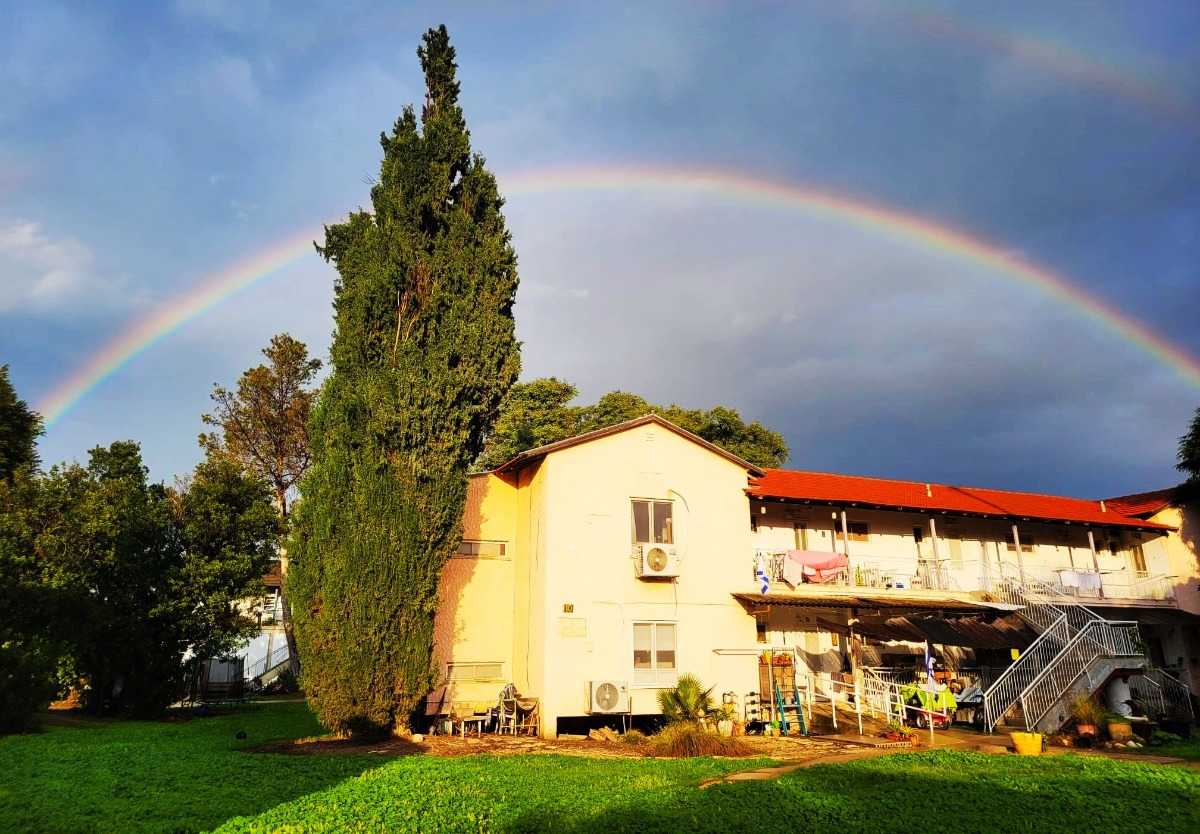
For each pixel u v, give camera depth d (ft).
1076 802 36.86
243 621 89.20
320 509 60.03
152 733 63.26
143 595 80.43
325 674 57.98
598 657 69.62
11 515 80.28
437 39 75.41
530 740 62.54
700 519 77.15
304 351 144.66
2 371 123.54
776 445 139.03
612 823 31.99
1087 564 106.52
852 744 60.29
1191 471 104.42
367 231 67.62
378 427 61.41
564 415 140.56
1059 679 69.36
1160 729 71.31
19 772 41.52
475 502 80.43
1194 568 102.68
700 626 73.92
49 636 67.56
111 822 31.40
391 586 59.57
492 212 71.87
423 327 66.59
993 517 94.99
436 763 45.93
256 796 36.35
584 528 72.43
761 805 35.37
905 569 94.22
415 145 68.85
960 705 72.38
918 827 32.32
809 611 85.40
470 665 76.02
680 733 54.70
